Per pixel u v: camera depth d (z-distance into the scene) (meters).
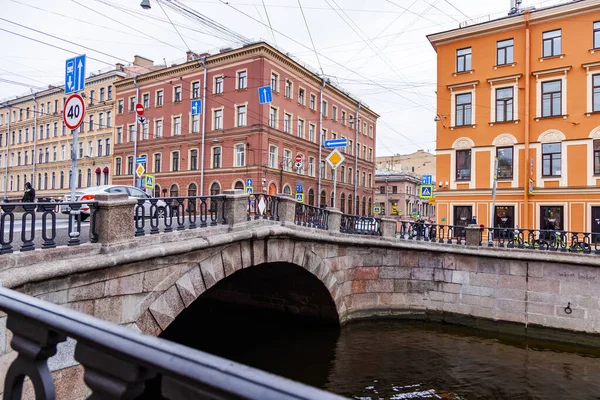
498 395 9.98
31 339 1.50
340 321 14.45
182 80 39.12
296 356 12.48
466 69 24.25
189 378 1.04
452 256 15.09
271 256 10.71
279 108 36.50
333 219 13.55
